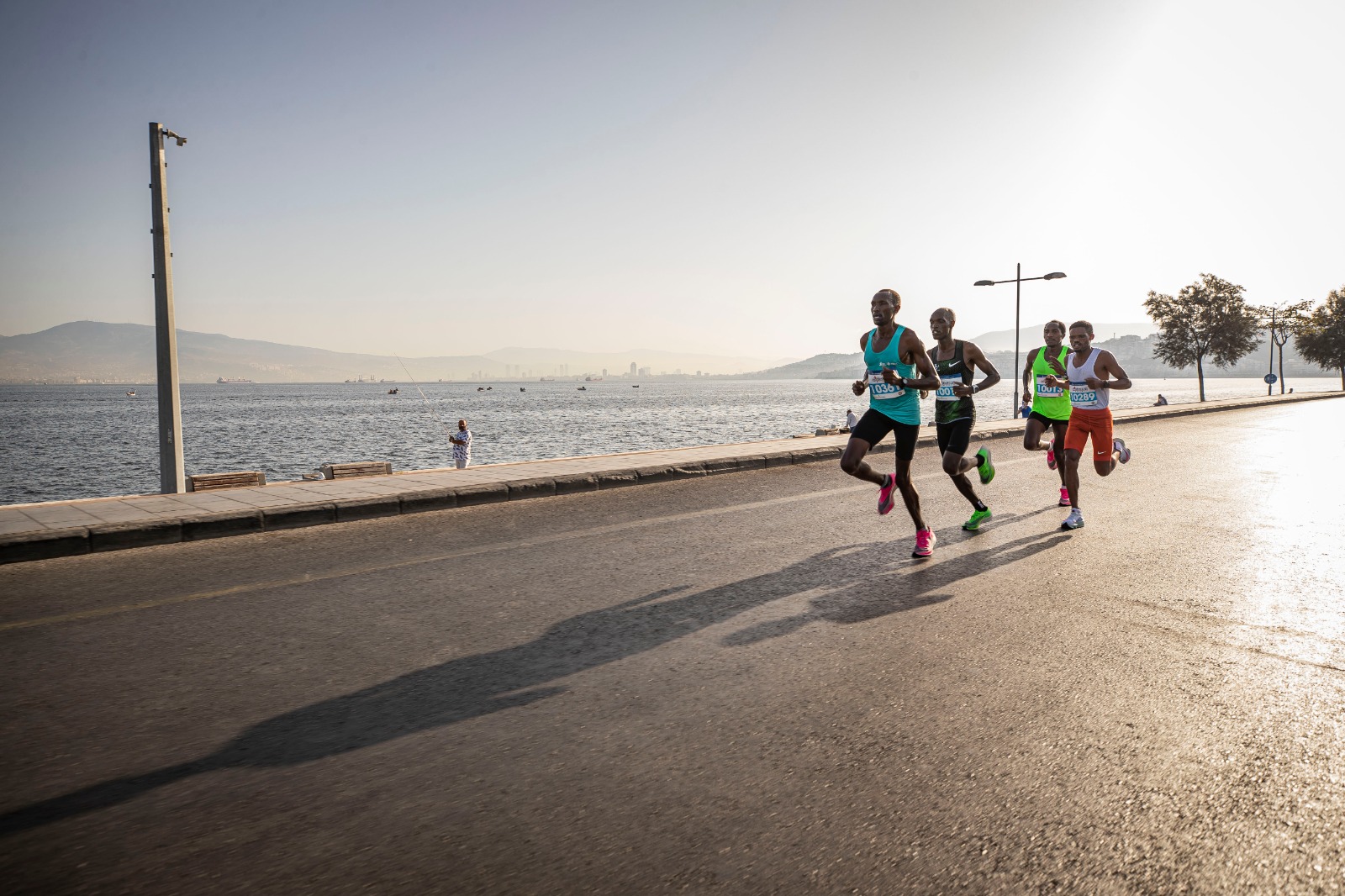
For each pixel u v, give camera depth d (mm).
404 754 3045
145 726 3307
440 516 8359
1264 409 32344
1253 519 8078
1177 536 7203
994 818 2568
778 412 97188
